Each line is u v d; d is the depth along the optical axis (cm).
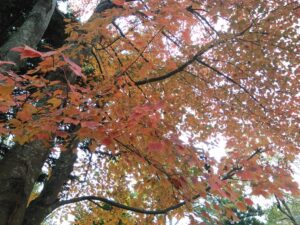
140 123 281
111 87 316
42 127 258
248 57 611
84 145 789
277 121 638
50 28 791
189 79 676
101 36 418
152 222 505
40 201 429
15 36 473
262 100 655
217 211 368
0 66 412
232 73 659
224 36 534
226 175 335
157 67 554
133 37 399
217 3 446
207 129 649
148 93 625
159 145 279
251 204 336
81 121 260
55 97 269
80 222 913
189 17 341
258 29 540
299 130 619
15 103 258
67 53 412
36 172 386
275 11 518
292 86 627
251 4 488
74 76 421
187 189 334
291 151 498
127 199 823
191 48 552
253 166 324
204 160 318
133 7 318
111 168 750
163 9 301
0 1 738
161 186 400
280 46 571
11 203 343
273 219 1319
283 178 310
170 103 477
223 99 686
